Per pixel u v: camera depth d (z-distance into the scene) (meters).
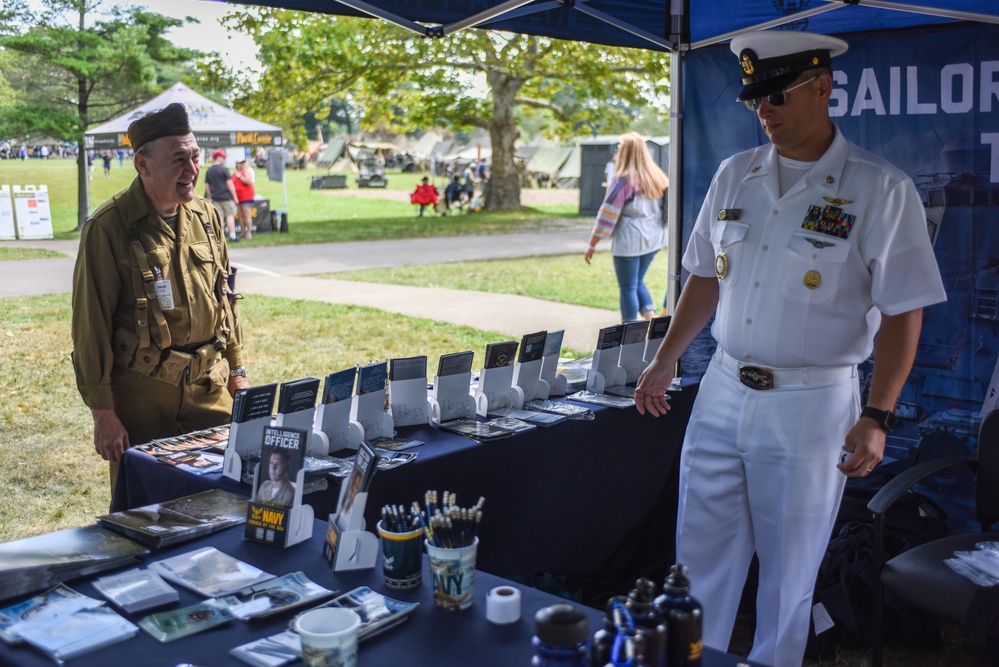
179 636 1.52
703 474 2.59
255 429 2.37
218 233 2.97
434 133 45.22
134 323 2.72
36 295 10.32
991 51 3.22
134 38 18.05
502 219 22.16
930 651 3.04
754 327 2.41
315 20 19.83
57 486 4.58
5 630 1.53
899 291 2.27
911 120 3.40
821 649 2.96
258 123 15.58
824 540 2.48
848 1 3.10
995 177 3.27
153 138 2.64
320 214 23.48
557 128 25.73
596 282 11.87
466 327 8.72
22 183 21.67
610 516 3.22
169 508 2.10
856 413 2.47
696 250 2.67
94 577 1.78
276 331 8.44
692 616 1.33
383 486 2.34
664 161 18.84
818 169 2.37
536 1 3.22
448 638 1.51
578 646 1.24
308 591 1.67
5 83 17.27
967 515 3.43
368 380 2.63
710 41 3.57
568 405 3.07
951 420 3.45
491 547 2.74
